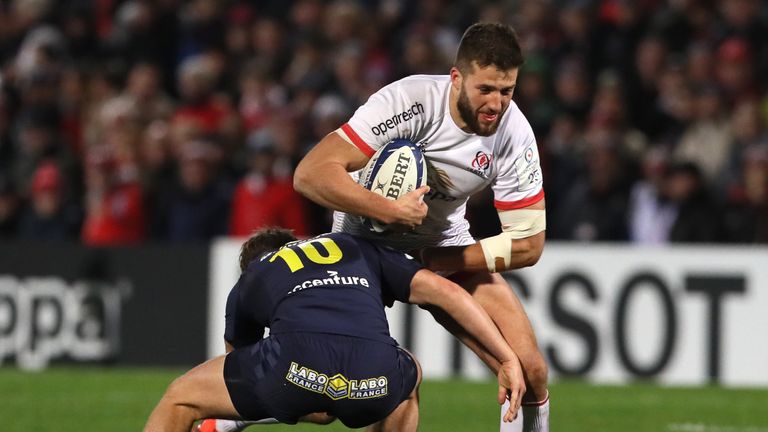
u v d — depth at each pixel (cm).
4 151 4406
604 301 3322
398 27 4703
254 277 1728
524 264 1888
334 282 1691
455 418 2625
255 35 4772
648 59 4316
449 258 1870
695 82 4209
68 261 3603
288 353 1641
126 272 3572
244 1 4972
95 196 3919
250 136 4181
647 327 3312
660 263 3312
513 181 1847
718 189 3897
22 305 3622
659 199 3616
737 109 4069
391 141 1781
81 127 4547
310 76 4331
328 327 1653
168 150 3972
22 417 2594
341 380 1645
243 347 1697
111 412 2677
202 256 3522
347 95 4247
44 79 4378
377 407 1680
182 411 1669
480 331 1706
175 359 3531
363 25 4550
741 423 2616
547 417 1916
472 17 4650
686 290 3306
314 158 1769
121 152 3941
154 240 3884
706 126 4003
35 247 3622
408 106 1783
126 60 4819
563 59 4394
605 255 3325
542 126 4006
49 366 3591
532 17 4438
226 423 1914
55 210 3988
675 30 4434
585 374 3319
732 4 4403
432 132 1795
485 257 1861
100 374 3388
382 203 1712
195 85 4256
